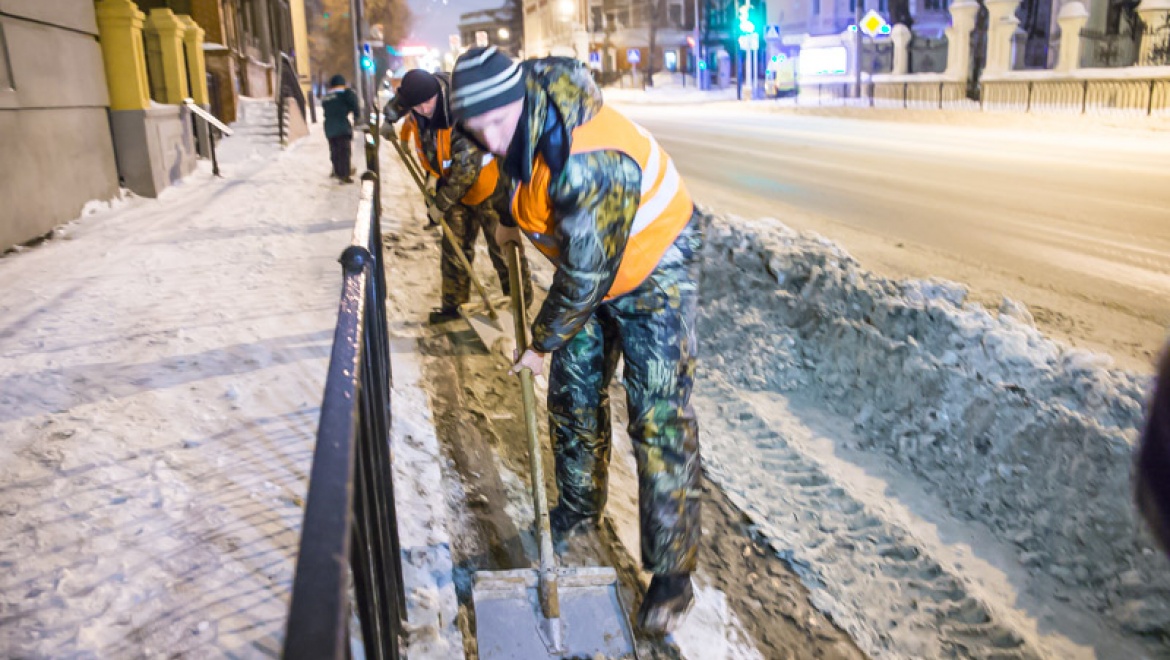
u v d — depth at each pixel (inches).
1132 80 752.3
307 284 224.5
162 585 93.6
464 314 202.8
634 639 97.2
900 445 145.6
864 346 165.6
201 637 85.6
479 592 98.9
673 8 2191.2
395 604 86.8
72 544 100.9
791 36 1589.6
